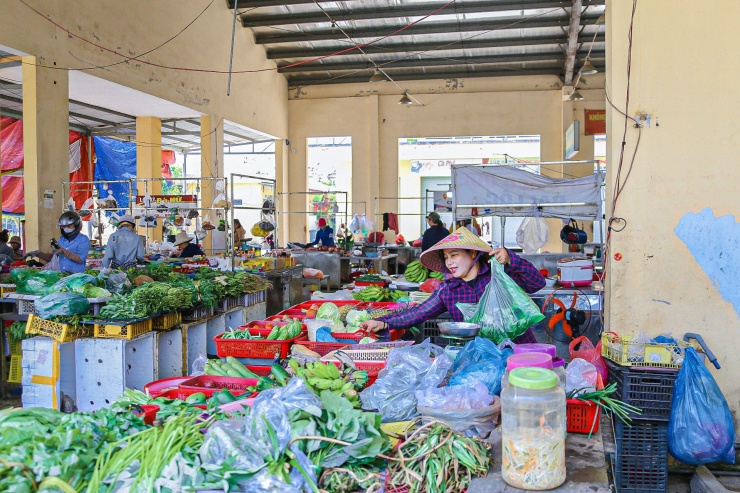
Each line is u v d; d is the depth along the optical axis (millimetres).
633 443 3416
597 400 2471
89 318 4480
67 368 4523
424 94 16359
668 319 4141
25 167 8781
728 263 4035
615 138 4195
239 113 14523
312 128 16984
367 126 16656
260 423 1811
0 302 5422
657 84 4113
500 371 2451
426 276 7906
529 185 5746
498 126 16016
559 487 1846
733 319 4047
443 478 1880
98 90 11000
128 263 7340
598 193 5621
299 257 11922
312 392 1991
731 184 4027
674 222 4121
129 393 2557
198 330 5508
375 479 1855
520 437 1840
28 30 8523
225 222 9875
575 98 13797
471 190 5855
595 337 5723
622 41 4156
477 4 12227
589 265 6301
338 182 22516
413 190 21266
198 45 12875
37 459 1576
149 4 11250
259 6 12836
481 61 15070
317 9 13375
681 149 4102
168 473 1653
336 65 15914
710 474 3732
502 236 6461
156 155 14000
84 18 9625
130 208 10195
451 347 3018
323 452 1838
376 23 13656
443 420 2193
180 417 1959
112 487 1613
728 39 4012
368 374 2855
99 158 15344
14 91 11211
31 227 8789
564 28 13359
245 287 6434
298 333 4086
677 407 3281
